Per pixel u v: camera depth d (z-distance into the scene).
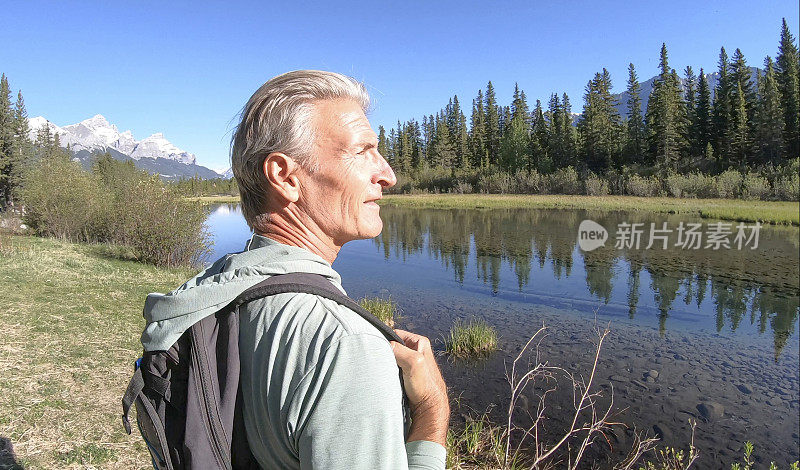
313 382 0.51
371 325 0.61
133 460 3.08
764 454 4.15
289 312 0.57
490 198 49.66
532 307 9.09
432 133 85.12
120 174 15.84
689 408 4.93
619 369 5.95
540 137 68.19
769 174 42.22
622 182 48.38
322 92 0.69
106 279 8.68
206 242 12.48
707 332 7.53
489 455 3.87
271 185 0.69
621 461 3.98
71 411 3.58
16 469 2.84
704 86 54.91
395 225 26.52
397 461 0.49
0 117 46.66
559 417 4.72
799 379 5.65
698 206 33.78
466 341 6.70
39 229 15.18
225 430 0.57
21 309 6.08
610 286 10.87
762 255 14.94
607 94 60.75
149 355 0.62
